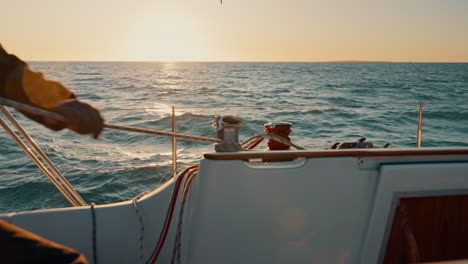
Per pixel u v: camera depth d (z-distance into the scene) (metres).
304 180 1.61
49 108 0.78
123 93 26.28
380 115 12.95
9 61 0.79
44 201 5.69
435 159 1.71
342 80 43.31
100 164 7.21
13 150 8.23
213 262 1.61
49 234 1.98
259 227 1.60
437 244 1.75
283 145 2.11
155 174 6.46
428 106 15.23
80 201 2.14
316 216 1.65
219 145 1.70
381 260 1.73
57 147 8.40
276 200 1.60
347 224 1.68
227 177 1.54
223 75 57.72
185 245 1.62
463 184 1.71
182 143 8.72
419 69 90.06
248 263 1.63
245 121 11.12
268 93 25.98
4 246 0.59
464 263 0.69
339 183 1.64
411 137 10.15
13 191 5.98
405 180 1.66
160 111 13.50
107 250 2.03
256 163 1.79
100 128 0.82
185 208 1.72
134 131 1.41
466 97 24.86
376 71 75.56
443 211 1.73
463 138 10.12
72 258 0.62
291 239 1.64
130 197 5.68
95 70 86.75
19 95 0.78
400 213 1.69
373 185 1.67
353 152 1.64
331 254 1.69
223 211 1.57
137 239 2.05
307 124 11.15
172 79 46.94
